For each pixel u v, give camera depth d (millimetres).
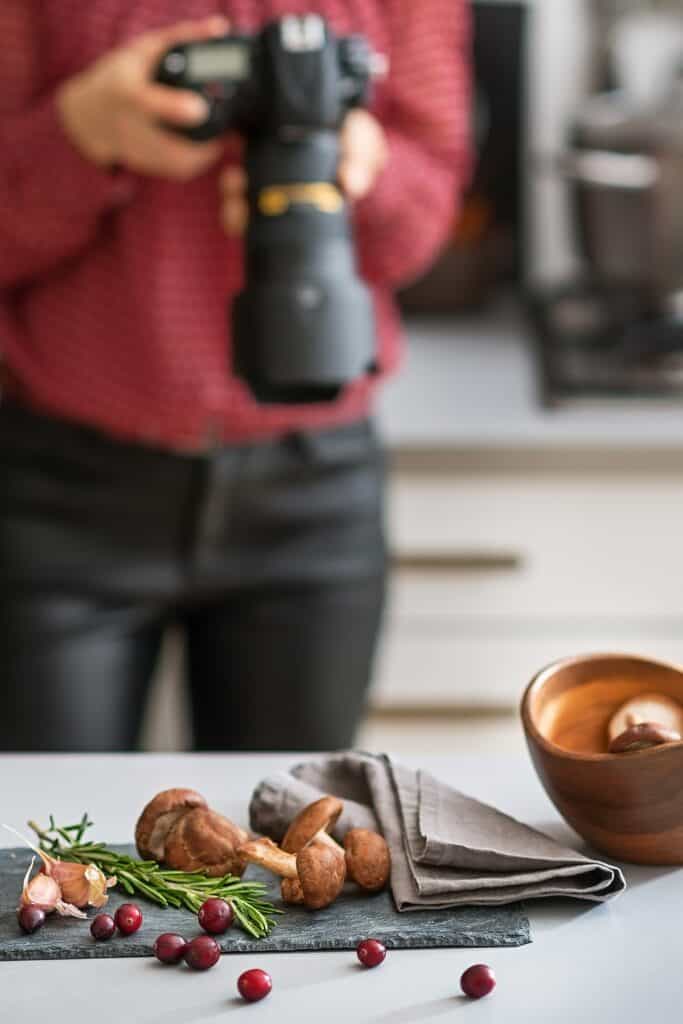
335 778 1139
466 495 2199
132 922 958
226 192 1448
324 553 1756
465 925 967
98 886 987
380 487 1805
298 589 1752
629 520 2211
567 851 1016
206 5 1575
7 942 947
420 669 2273
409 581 2238
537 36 2758
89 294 1621
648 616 2244
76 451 1678
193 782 1190
